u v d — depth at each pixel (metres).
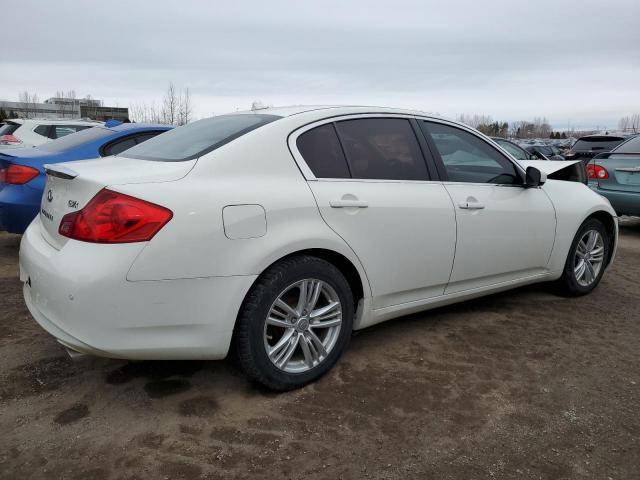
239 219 2.48
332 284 2.82
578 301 4.35
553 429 2.49
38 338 3.32
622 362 3.22
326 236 2.76
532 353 3.31
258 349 2.59
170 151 2.88
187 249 2.35
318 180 2.84
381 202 3.01
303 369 2.79
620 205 7.15
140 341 2.35
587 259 4.44
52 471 2.12
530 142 34.19
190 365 3.05
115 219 2.28
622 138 14.41
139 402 2.64
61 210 2.58
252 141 2.72
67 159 5.10
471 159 3.67
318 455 2.26
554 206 4.04
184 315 2.39
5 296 4.07
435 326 3.73
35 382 2.80
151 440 2.33
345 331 2.93
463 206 3.41
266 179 2.67
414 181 3.26
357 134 3.14
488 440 2.40
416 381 2.92
